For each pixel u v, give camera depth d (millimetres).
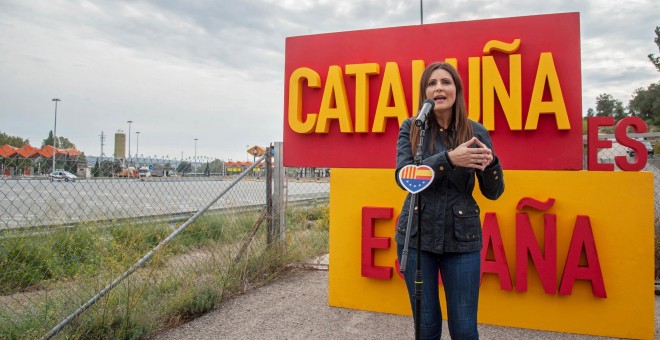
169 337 3307
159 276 4246
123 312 3324
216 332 3398
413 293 2109
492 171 2066
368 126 4523
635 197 3264
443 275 2123
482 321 3557
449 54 4312
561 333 3371
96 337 3111
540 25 4035
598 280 3258
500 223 3508
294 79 4715
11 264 4219
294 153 4797
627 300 3264
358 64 4480
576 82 3930
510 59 4023
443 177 2086
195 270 4598
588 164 3582
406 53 4457
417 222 2066
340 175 3953
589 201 3342
